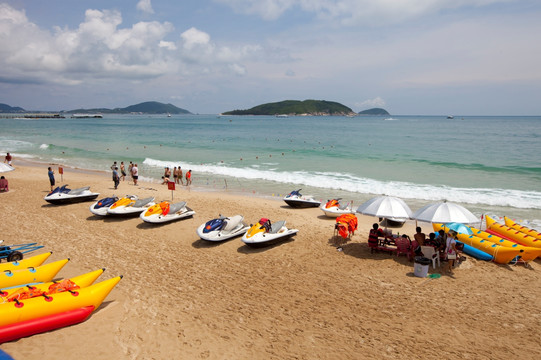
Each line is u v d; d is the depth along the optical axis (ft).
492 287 30.89
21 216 49.67
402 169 95.45
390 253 38.01
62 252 37.06
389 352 21.75
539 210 57.52
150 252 38.01
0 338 20.76
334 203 53.11
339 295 29.09
